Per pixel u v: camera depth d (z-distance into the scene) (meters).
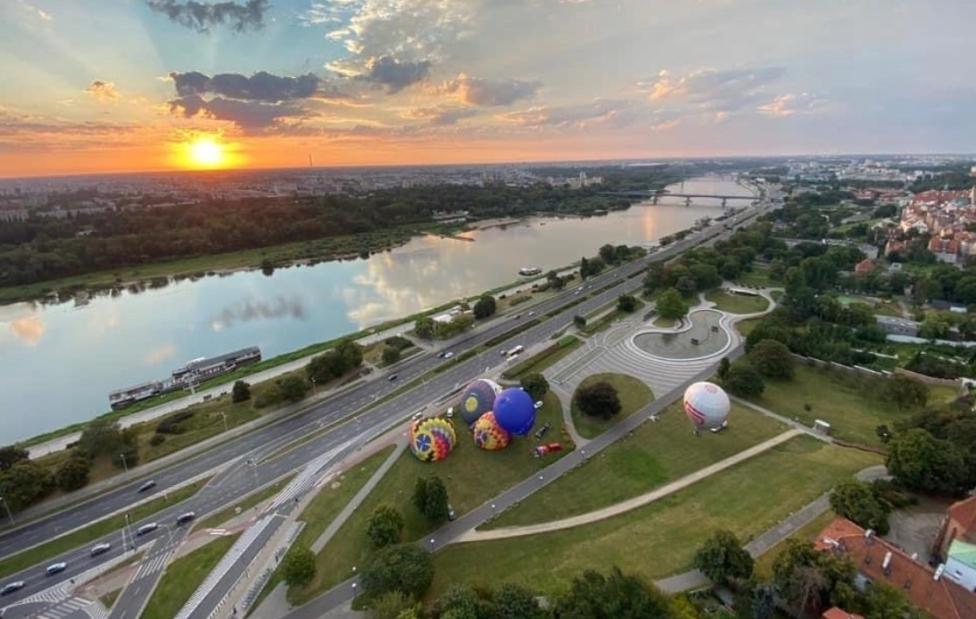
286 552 104.25
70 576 101.75
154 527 114.06
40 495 124.12
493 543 103.94
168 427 152.75
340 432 149.00
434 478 108.81
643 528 105.75
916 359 174.25
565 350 199.12
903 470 107.88
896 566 83.50
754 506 110.06
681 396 160.00
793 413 148.50
